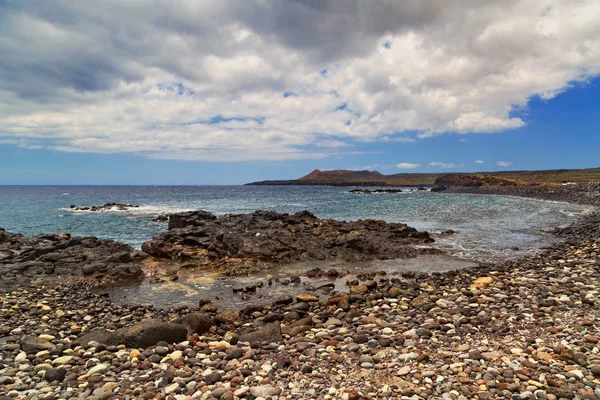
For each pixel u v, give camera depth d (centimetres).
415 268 1748
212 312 1151
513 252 2084
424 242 2395
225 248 2075
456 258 1962
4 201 8775
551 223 3388
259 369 672
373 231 2616
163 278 1603
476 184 13288
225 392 580
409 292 1240
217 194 12612
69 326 1031
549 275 1312
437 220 3728
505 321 852
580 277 1232
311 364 682
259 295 1345
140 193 14362
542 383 559
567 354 633
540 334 757
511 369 606
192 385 619
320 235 2423
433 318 926
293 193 13050
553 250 1977
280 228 2558
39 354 782
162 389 611
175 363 715
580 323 791
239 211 5597
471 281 1366
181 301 1295
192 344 850
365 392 563
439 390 555
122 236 3062
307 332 901
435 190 13925
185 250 2025
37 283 1500
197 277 1622
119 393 604
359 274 1636
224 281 1550
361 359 681
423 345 739
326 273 1641
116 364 726
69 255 1856
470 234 2761
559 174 18350
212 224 2809
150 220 4366
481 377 587
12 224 3978
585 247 1872
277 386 600
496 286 1227
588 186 6962
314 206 6131
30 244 2205
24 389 630
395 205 5925
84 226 3788
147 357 766
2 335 936
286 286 1463
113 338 841
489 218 3862
